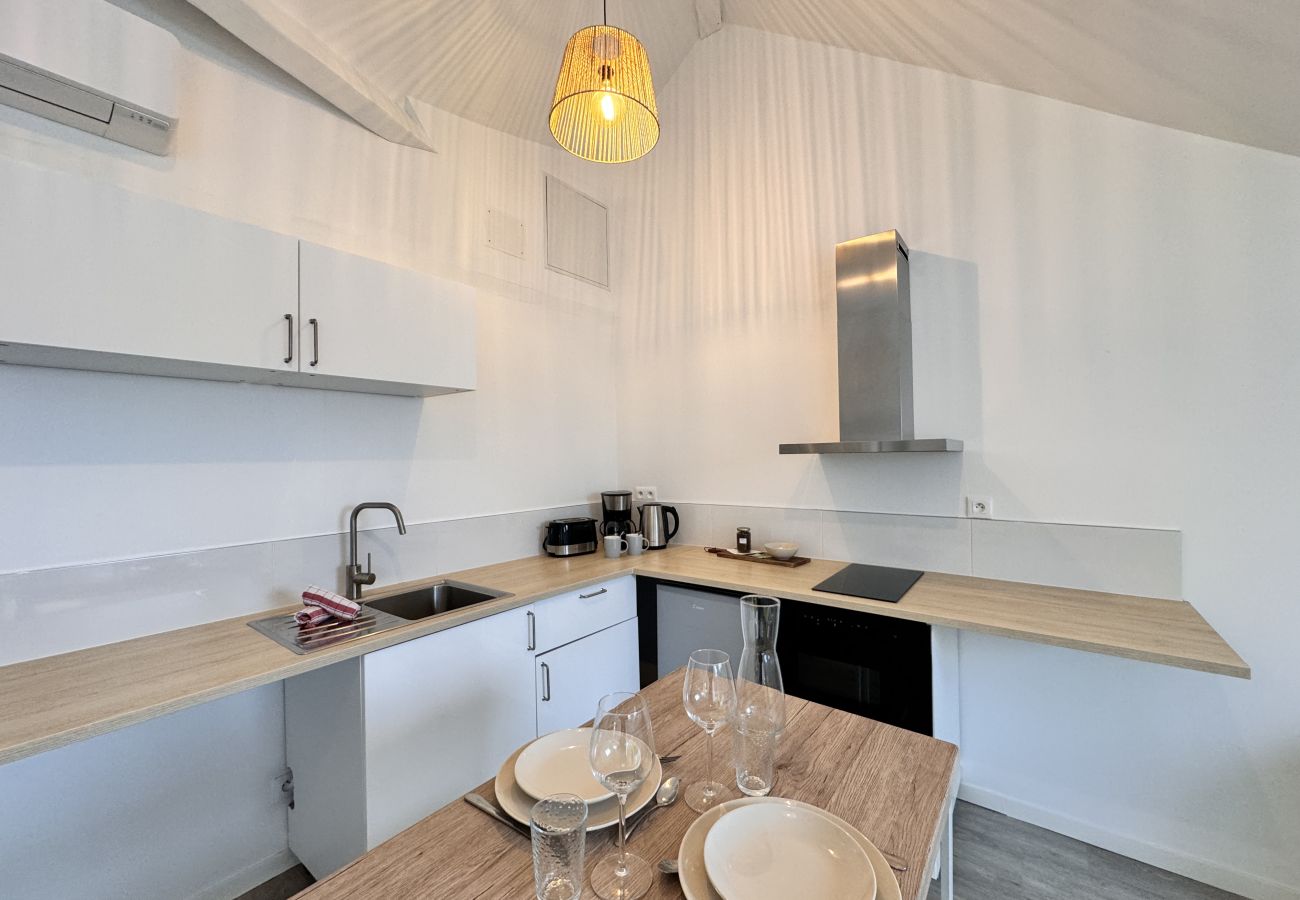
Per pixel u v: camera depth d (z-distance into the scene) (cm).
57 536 141
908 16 196
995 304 205
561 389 288
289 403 186
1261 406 162
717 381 283
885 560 231
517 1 211
